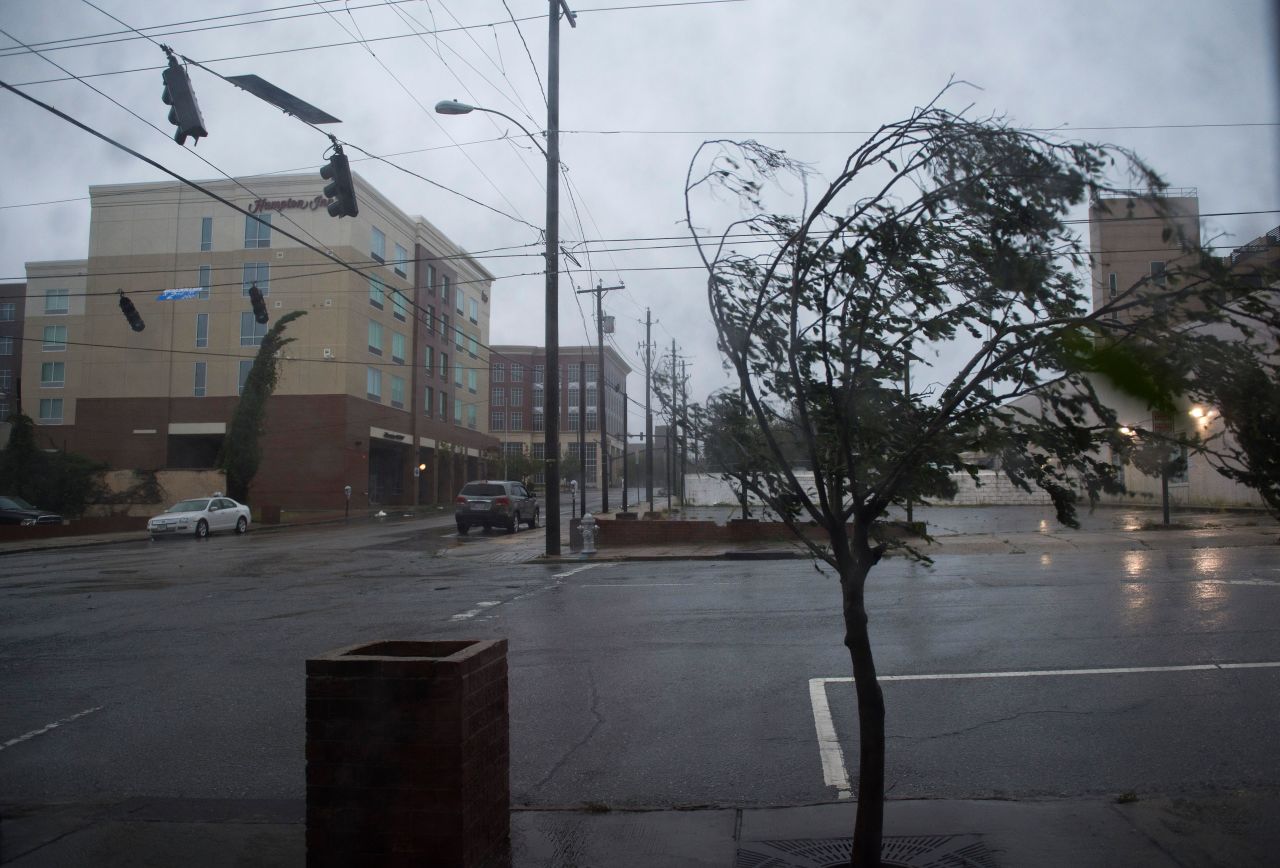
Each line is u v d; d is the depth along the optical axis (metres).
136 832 5.10
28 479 45.66
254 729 7.34
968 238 3.88
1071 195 3.55
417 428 63.44
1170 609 10.88
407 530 37.44
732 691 7.95
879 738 4.02
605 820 5.16
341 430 53.38
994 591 13.02
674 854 4.65
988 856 4.46
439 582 17.44
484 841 4.51
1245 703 7.03
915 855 4.48
